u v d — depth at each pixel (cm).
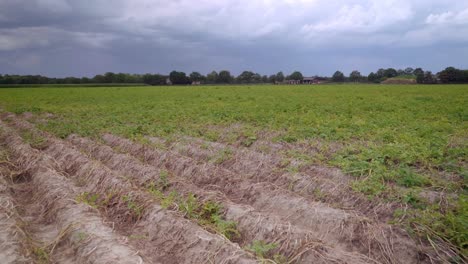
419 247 546
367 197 718
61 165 1052
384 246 564
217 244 554
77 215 669
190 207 682
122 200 738
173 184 845
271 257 554
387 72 10481
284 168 931
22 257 530
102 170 914
